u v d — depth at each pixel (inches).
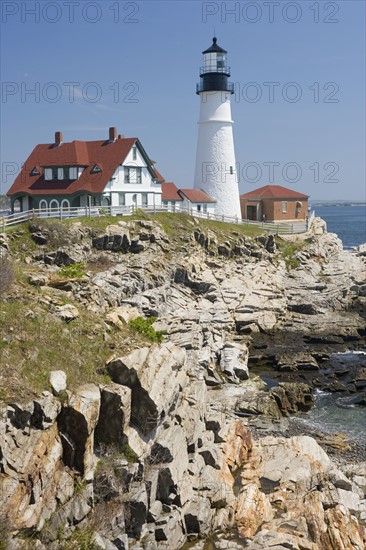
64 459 676.1
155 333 949.8
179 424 835.4
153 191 2491.4
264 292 2086.6
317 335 1915.6
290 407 1364.4
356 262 2519.7
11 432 627.5
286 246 2506.2
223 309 1902.1
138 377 757.9
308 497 853.8
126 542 671.8
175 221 2246.6
